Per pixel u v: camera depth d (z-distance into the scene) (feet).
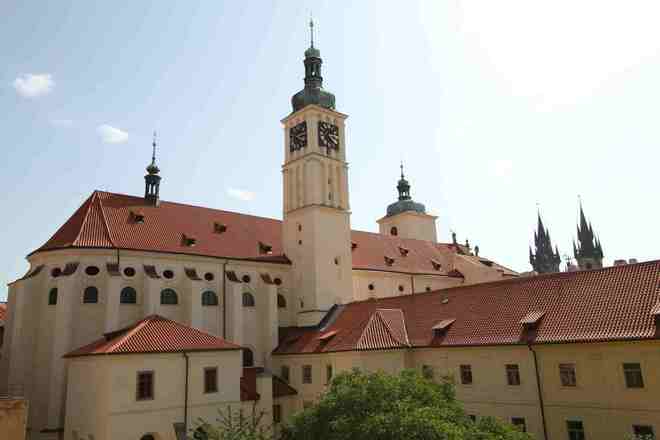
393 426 86.17
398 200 364.17
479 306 164.25
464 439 86.99
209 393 153.48
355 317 200.54
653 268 133.69
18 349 174.91
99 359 141.49
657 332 114.21
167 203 228.22
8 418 103.81
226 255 216.13
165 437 142.41
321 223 231.30
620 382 119.75
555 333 133.28
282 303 230.27
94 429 138.10
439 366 158.20
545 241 559.38
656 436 112.27
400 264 280.10
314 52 254.27
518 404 137.49
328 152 243.60
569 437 127.03
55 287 182.09
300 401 189.26
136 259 194.90
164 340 152.46
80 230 192.03
